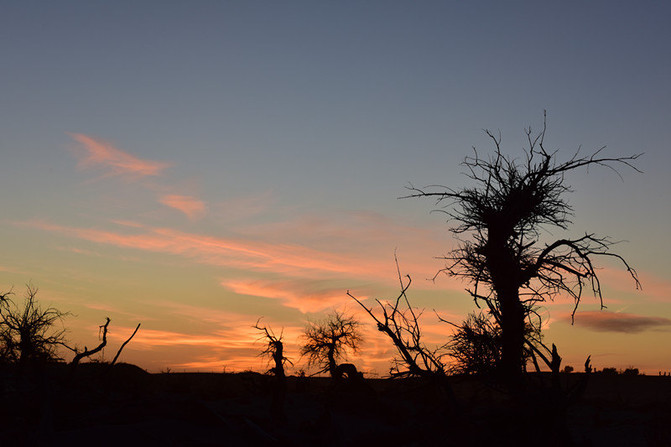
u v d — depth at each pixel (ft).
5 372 102.73
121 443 63.00
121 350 108.17
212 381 173.58
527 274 66.44
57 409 81.20
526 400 51.60
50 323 110.63
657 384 188.75
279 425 83.41
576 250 68.18
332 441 70.08
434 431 56.08
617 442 80.94
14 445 59.93
